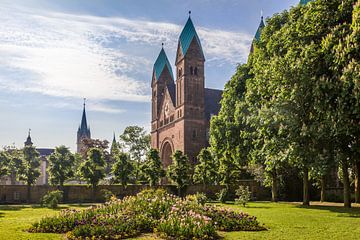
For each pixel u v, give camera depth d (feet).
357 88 72.28
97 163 163.43
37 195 156.15
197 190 166.91
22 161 173.78
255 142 120.06
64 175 162.50
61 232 54.13
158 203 62.13
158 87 300.20
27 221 70.28
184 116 242.99
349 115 78.89
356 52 75.72
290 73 91.25
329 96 80.48
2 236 50.08
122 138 320.91
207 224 49.67
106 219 53.47
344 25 82.07
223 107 156.46
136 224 54.13
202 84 251.39
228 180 157.69
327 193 138.10
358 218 70.44
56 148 166.09
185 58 248.32
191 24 256.52
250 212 86.07
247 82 124.16
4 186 152.66
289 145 92.48
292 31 96.02
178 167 161.07
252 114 117.08
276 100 95.30
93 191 162.20
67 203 150.92
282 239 46.88
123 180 166.20
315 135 83.76
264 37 120.98
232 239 47.26
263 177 150.82
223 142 155.84
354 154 89.40
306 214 79.56
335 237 48.32
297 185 155.94
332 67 81.35
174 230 49.49
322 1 89.04
